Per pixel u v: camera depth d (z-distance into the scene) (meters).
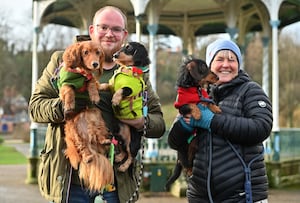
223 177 4.05
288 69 31.30
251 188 4.03
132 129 4.04
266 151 13.86
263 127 4.03
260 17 15.36
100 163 3.57
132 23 16.39
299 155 15.32
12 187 13.95
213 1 15.23
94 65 3.53
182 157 4.38
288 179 14.12
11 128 60.47
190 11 16.50
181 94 4.13
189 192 4.36
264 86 15.91
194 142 4.27
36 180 14.84
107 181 3.59
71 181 3.96
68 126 3.68
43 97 4.04
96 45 3.61
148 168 12.44
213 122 4.04
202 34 17.31
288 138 14.62
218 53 4.31
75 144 3.63
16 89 56.81
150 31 13.63
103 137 3.65
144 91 4.06
